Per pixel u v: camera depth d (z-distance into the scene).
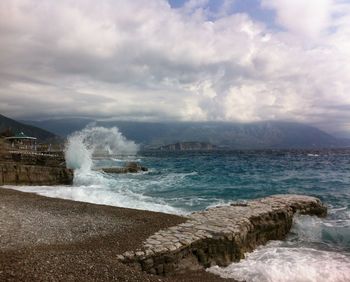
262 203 16.94
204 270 10.70
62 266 8.30
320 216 17.73
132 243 10.57
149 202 21.28
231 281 9.80
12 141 73.06
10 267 7.88
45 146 68.75
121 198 22.48
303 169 49.25
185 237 11.16
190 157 107.31
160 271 9.80
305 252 12.38
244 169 49.75
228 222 12.99
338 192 26.36
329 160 75.75
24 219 13.63
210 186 29.97
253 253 12.46
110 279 7.96
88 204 17.39
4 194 20.84
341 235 14.32
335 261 11.23
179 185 31.09
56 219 13.81
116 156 97.62
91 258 9.10
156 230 12.08
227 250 11.48
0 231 11.59
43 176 33.16
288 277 9.97
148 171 49.09
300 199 18.11
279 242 14.29
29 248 9.69
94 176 37.31
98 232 11.88
